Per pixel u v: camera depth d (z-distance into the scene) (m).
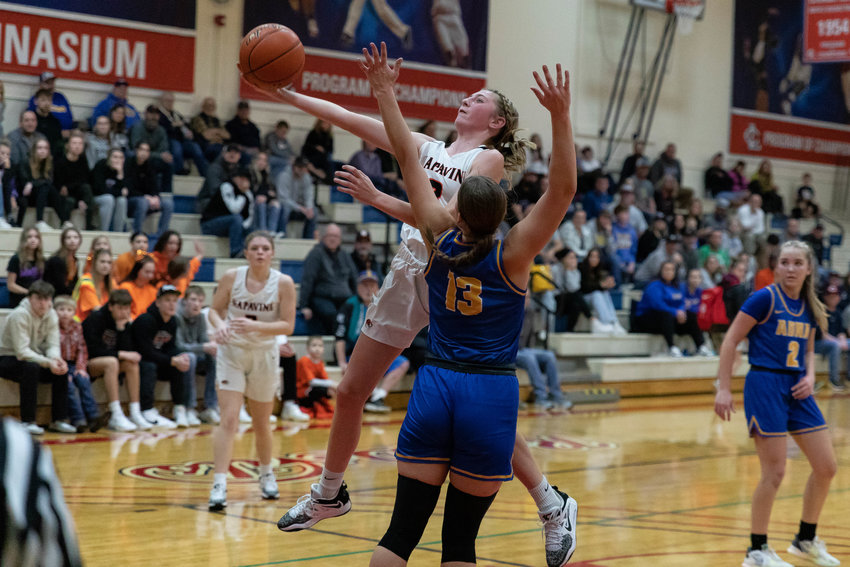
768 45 25.91
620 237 19.92
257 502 8.37
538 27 22.02
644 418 15.16
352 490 8.92
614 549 7.08
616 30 23.25
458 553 4.41
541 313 17.72
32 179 14.35
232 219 15.77
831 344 19.80
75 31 16.56
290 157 18.00
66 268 12.88
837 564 6.82
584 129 22.86
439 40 20.50
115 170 15.04
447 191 5.04
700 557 6.91
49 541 1.83
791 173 26.62
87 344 12.12
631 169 22.23
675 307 18.59
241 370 8.20
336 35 19.19
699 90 24.86
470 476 4.32
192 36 17.73
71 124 16.09
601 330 18.20
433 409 4.35
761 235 22.27
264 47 5.14
